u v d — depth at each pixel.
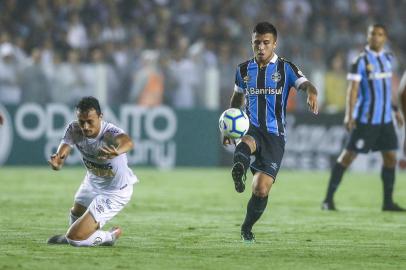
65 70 54.78
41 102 54.62
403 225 29.03
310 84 23.22
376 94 33.84
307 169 57.97
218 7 66.62
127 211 32.28
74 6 62.53
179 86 56.81
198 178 49.62
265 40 23.17
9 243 22.58
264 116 23.48
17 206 33.16
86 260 19.75
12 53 54.28
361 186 46.88
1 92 54.09
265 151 23.25
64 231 25.70
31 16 61.06
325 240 24.66
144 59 56.38
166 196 38.94
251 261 20.20
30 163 54.62
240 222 29.16
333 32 67.50
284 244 23.56
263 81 23.55
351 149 34.12
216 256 20.92
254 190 23.12
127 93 55.88
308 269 19.22
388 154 34.25
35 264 19.00
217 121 57.62
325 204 34.41
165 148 56.75
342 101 58.53
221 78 57.62
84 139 21.75
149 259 20.19
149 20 64.31
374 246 23.47
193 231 26.38
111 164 22.02
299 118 57.81
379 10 71.94
